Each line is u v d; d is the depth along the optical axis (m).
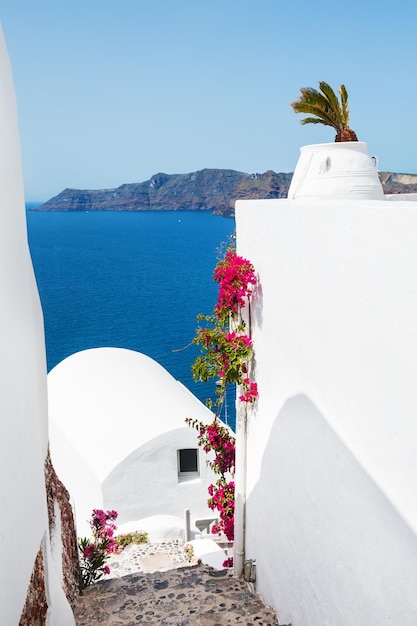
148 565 10.07
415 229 2.57
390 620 2.93
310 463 4.13
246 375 6.02
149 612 5.48
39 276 101.62
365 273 3.10
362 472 3.24
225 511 6.99
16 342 3.59
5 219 3.55
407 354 2.69
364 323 3.14
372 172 5.73
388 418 2.90
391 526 2.91
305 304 4.12
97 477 11.95
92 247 150.88
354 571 3.37
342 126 6.13
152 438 12.04
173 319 65.12
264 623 4.99
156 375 15.72
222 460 7.06
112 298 79.44
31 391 3.98
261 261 5.28
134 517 12.10
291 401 4.55
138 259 125.25
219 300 5.90
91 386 15.01
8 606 3.00
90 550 6.86
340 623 3.62
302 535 4.35
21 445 3.48
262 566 5.64
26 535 3.49
